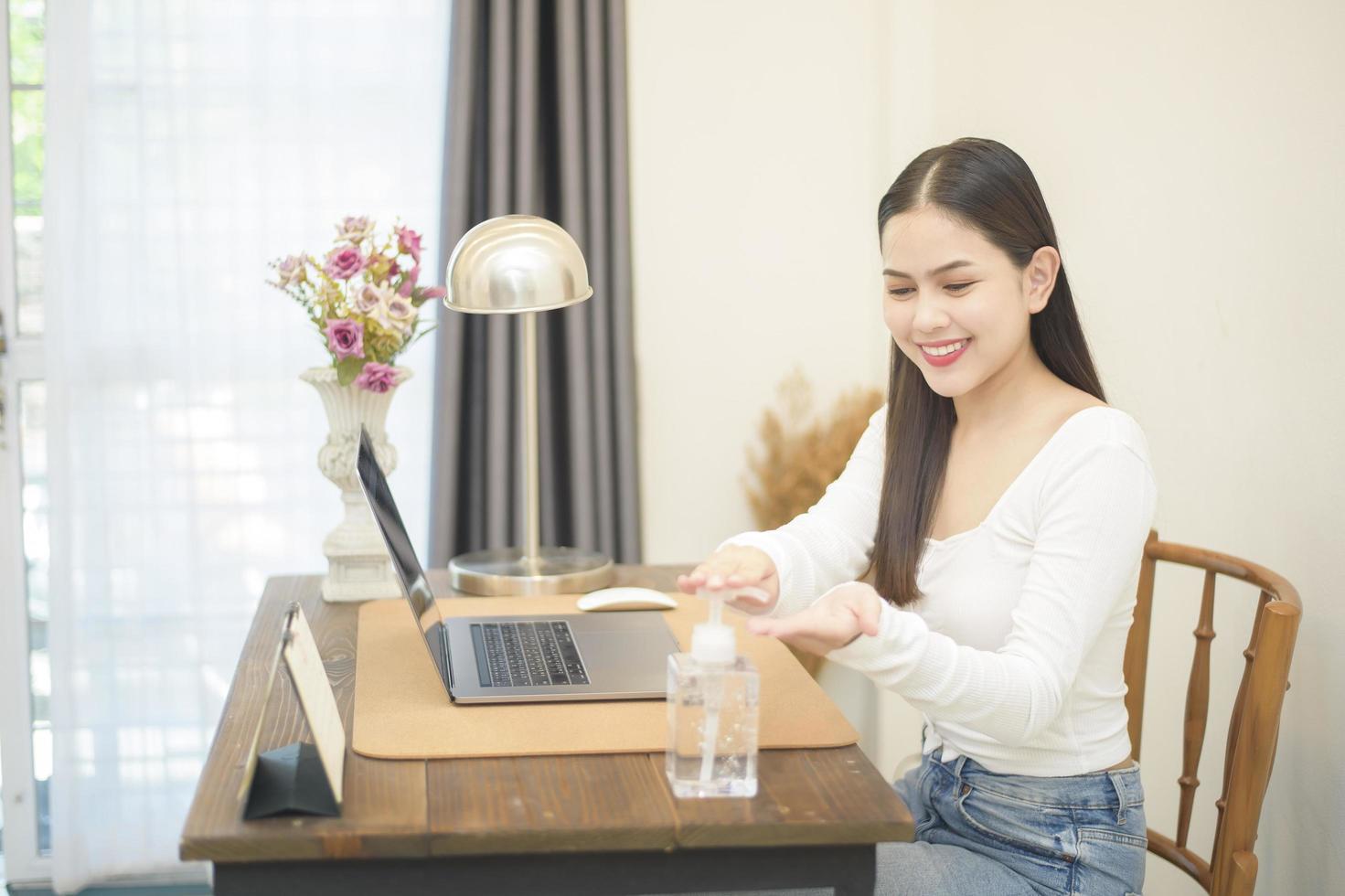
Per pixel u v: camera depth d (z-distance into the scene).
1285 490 1.66
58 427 2.46
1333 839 1.58
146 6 2.42
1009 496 1.29
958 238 1.23
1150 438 1.96
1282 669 1.32
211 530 2.56
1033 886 1.26
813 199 2.61
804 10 2.58
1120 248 2.03
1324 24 1.56
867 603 1.11
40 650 2.66
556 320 2.52
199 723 2.59
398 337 1.71
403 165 2.54
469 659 1.39
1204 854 1.84
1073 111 2.15
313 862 0.99
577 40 2.42
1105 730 1.30
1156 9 1.91
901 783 1.48
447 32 2.51
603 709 1.25
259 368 2.53
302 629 1.13
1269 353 1.68
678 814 1.01
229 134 2.48
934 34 2.49
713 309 2.62
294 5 2.47
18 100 2.54
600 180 2.46
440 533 2.45
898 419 1.42
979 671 1.13
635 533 2.54
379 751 1.13
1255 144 1.70
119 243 2.46
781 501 2.54
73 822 2.55
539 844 0.98
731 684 1.04
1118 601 1.27
